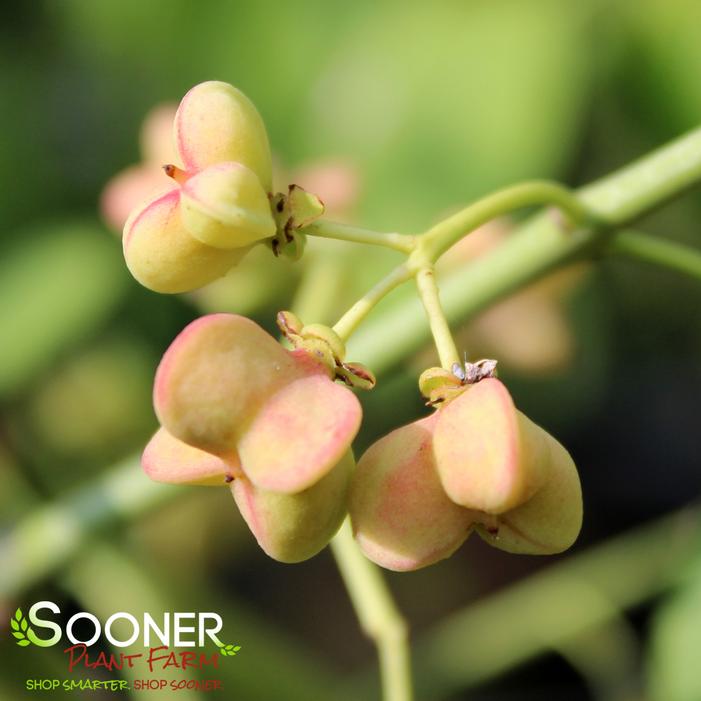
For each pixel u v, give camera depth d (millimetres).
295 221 121
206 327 113
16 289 184
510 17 177
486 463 112
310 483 110
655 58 177
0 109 191
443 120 175
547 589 187
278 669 173
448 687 185
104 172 192
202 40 182
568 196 141
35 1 191
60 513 161
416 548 115
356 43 179
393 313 154
